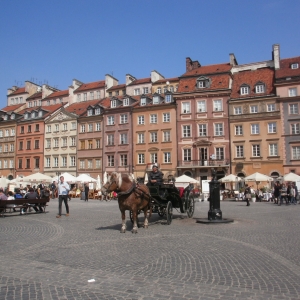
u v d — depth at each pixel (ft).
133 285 21.90
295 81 169.58
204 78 187.93
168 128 191.83
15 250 33.01
